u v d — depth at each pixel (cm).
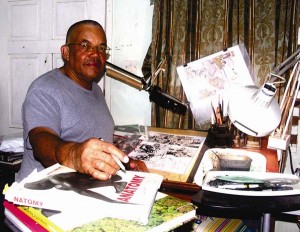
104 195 57
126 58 173
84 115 123
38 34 186
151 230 51
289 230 156
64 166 71
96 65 128
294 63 110
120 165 66
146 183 63
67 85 122
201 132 147
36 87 111
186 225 78
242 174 91
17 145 145
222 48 148
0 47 195
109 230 49
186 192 92
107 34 174
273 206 73
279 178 87
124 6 170
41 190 57
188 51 152
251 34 142
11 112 198
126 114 177
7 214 61
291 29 136
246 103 101
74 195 56
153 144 128
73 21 177
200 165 103
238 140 134
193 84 153
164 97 148
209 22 148
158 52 156
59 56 183
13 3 189
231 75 148
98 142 67
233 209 72
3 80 198
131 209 53
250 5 141
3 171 151
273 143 110
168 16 153
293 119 149
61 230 49
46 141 88
